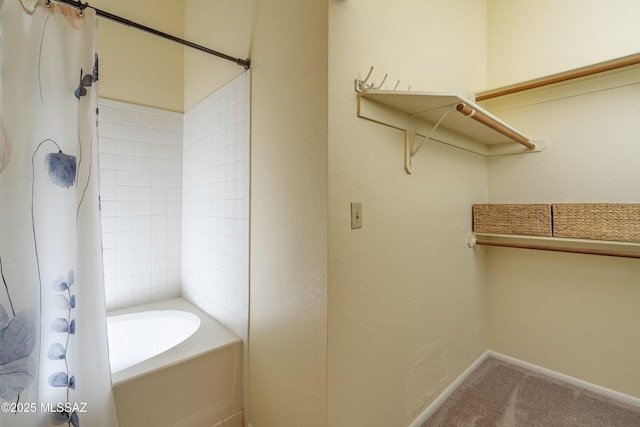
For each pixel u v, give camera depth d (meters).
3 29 0.97
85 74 1.10
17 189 0.99
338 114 1.06
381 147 1.24
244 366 1.51
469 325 1.92
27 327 1.00
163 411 1.27
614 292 1.69
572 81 1.76
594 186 1.71
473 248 1.98
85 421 1.09
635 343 1.63
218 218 1.74
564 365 1.85
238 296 1.56
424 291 1.51
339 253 1.07
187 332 1.85
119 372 1.22
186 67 2.13
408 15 1.39
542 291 1.93
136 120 1.99
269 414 1.33
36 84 1.02
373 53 1.20
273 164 1.29
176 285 2.20
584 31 1.74
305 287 1.13
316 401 1.08
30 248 1.01
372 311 1.21
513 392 1.73
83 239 1.09
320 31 1.06
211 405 1.41
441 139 1.57
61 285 1.08
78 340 1.09
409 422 1.41
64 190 1.08
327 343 1.04
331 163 1.04
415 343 1.45
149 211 2.06
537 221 1.73
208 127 1.84
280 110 1.24
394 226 1.31
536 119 1.91
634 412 1.55
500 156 2.07
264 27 1.33
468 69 1.90
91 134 1.12
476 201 2.00
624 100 1.62
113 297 1.93
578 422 1.48
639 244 1.45
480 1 2.05
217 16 1.72
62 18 1.07
